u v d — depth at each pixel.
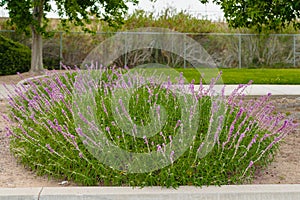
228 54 26.77
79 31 25.22
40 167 5.19
